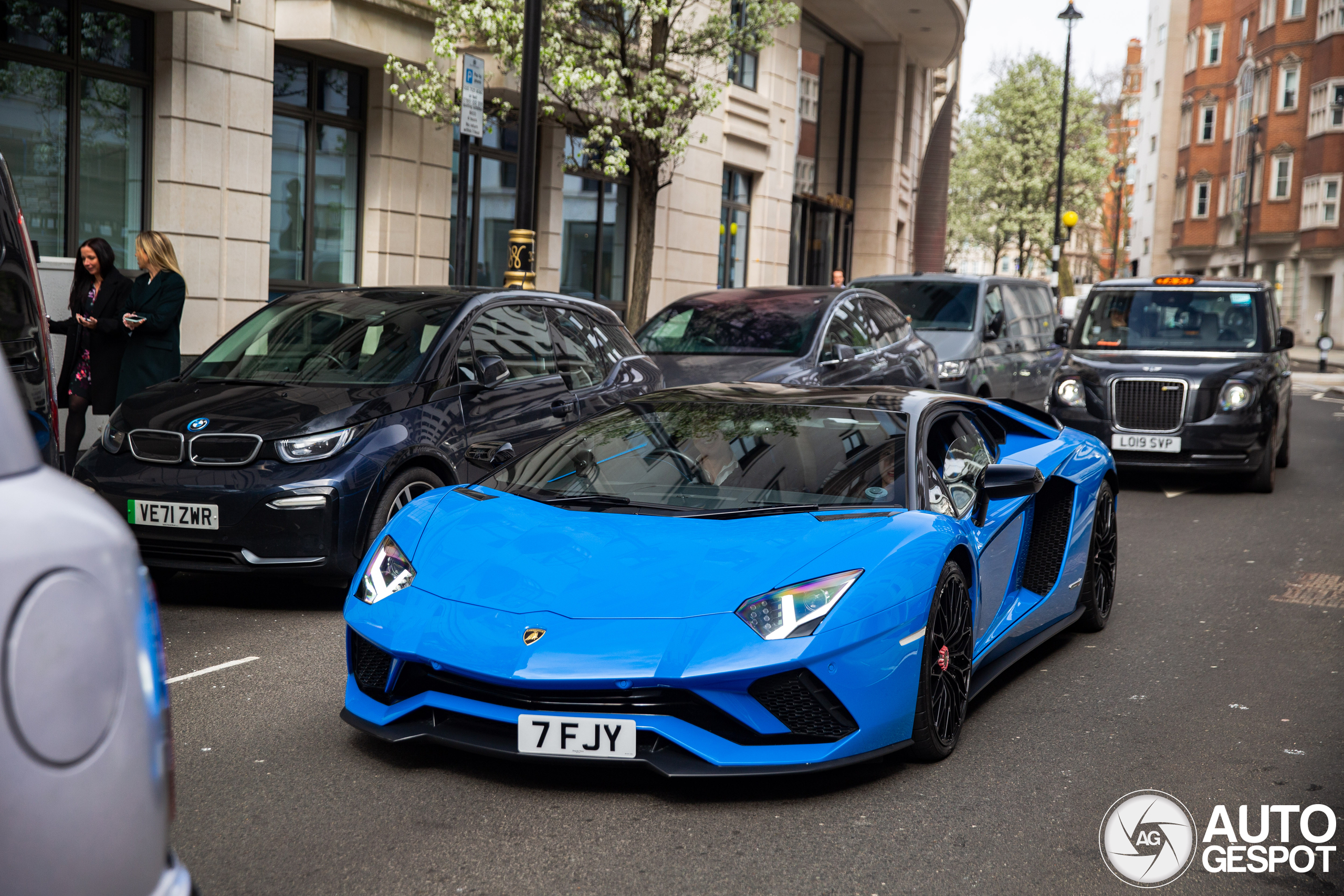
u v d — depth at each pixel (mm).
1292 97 54844
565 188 17484
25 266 4020
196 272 11430
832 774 3893
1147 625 6148
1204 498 10578
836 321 10281
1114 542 6148
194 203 11359
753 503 4242
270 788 3695
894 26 30484
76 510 1640
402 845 3299
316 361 6750
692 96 14805
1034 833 3482
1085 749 4246
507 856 3234
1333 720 4637
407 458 6172
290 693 4688
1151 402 10633
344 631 5668
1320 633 6031
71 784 1535
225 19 11484
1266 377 10734
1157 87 73312
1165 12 71062
